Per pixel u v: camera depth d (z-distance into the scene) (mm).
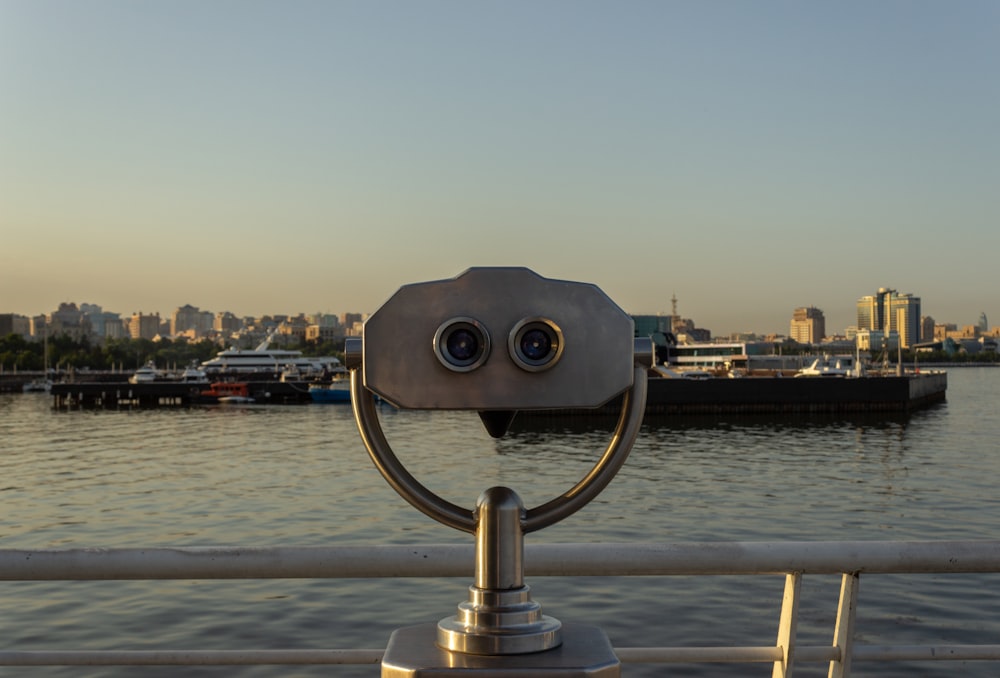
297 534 23938
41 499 30797
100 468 39750
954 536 23031
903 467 37781
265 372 125812
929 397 85312
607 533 23531
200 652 1956
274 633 13562
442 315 1024
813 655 1983
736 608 14180
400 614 14289
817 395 67812
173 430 62156
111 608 14734
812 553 1921
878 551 1921
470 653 1058
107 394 96375
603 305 1033
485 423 1096
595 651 1068
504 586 1125
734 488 31641
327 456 44281
